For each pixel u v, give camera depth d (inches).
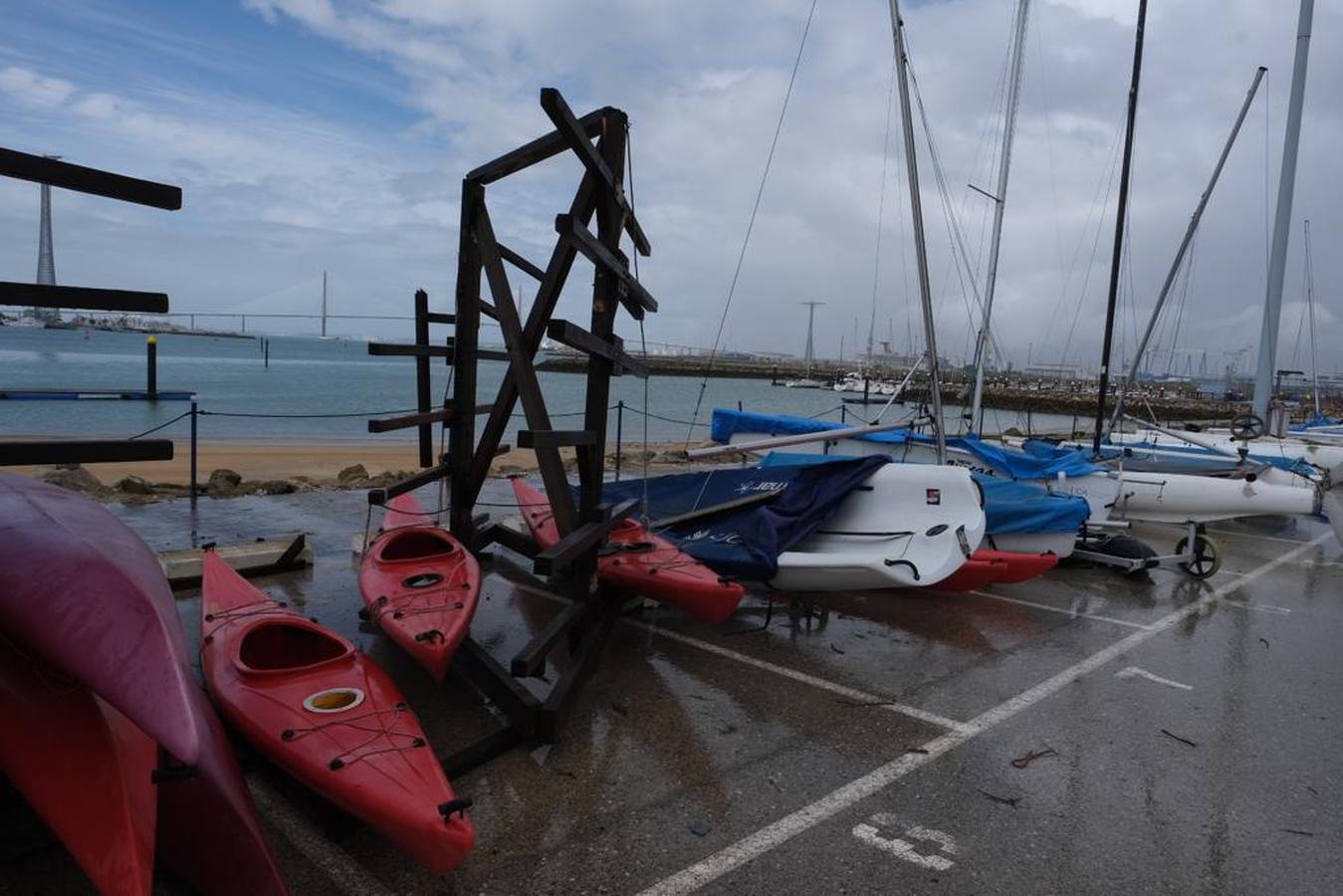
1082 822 151.5
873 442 506.9
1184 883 134.8
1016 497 350.3
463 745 169.5
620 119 210.5
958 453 465.1
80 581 119.0
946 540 259.9
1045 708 203.2
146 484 434.9
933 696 207.9
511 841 137.4
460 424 251.1
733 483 320.2
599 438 215.9
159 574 147.3
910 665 229.3
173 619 127.3
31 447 120.8
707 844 139.2
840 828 145.9
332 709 147.6
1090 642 255.8
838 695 205.8
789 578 259.6
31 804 108.6
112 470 541.3
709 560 261.0
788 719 190.4
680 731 181.3
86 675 107.5
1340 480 624.7
